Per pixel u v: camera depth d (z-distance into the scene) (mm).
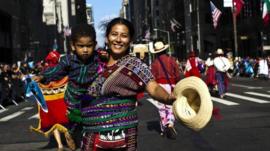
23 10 73250
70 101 4879
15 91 28625
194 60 15625
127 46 4539
